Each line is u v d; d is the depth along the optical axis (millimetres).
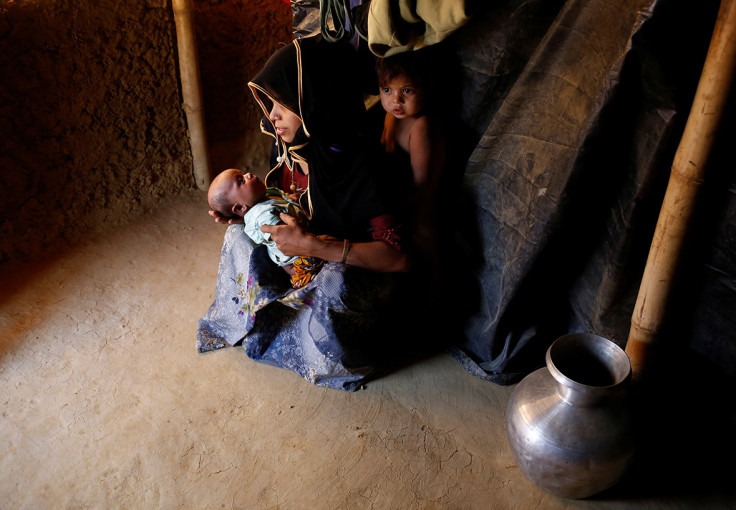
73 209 2957
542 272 2023
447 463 2000
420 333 2479
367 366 2287
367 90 2143
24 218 2826
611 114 1617
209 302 2645
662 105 1548
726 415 1843
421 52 1881
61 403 2168
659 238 1657
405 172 2154
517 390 1870
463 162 2164
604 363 1816
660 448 1983
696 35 1471
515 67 1892
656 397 2000
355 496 1900
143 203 3172
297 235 2018
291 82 1949
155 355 2379
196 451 2025
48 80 2701
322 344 2182
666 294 1718
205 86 3275
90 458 1991
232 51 3266
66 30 2670
